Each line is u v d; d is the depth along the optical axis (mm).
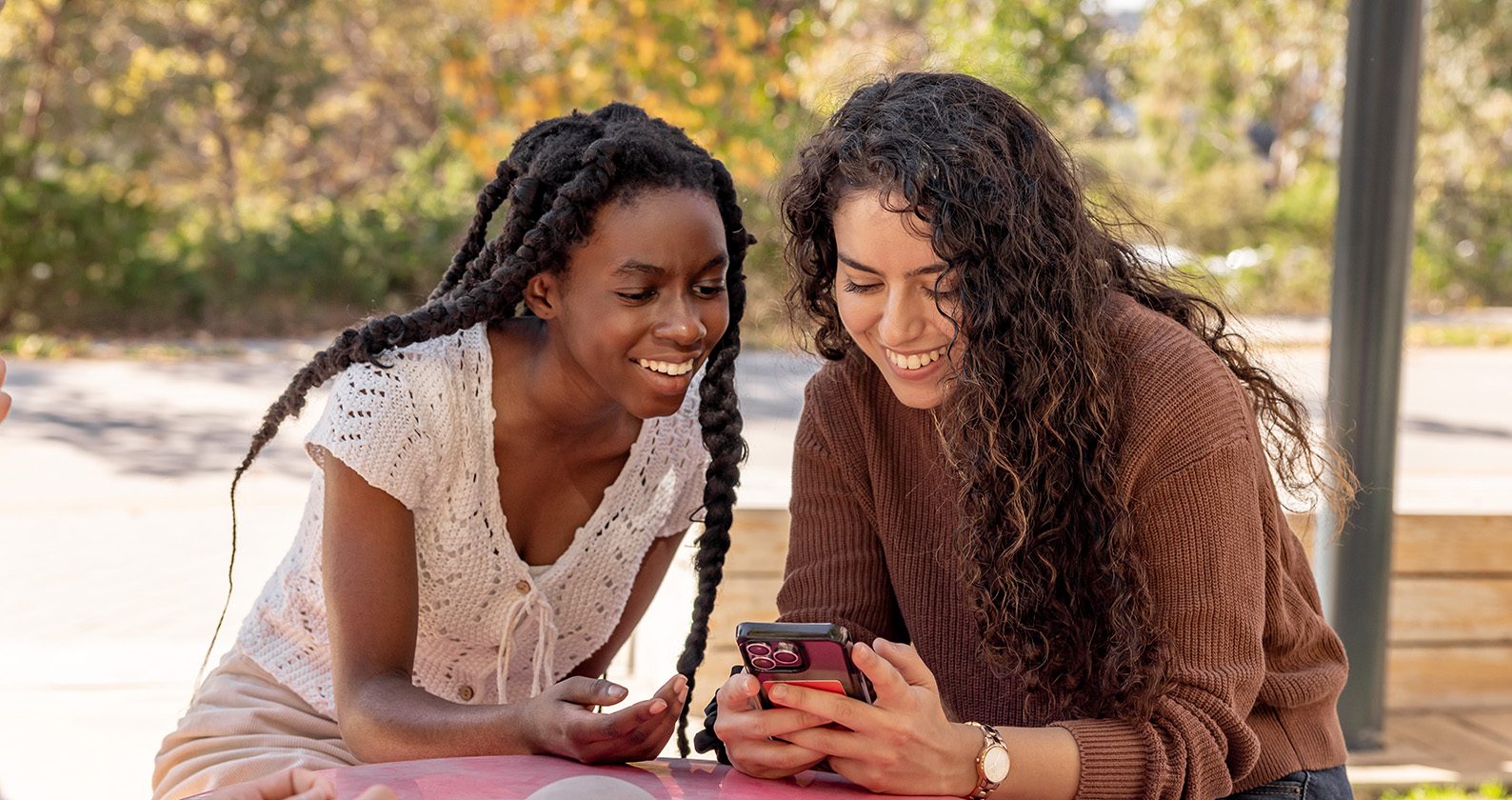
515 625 2133
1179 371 1835
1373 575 3920
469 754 1755
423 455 1952
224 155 21625
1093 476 1816
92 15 17578
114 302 15695
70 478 8133
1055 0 12047
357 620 1923
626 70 8305
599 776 1423
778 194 2109
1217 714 1786
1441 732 4125
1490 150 20234
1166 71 20969
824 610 2156
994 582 1866
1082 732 1751
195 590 5715
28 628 5098
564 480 2127
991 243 1799
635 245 1875
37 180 15586
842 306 1900
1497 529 4277
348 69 21500
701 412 2109
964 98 1879
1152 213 2418
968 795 1680
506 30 17812
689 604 4008
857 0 12094
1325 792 1957
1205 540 1811
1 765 3635
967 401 1835
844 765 1630
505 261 1994
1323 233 21016
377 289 16656
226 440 9531
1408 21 3836
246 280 16234
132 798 3424
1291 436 2154
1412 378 13930
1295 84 22188
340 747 2035
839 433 2166
